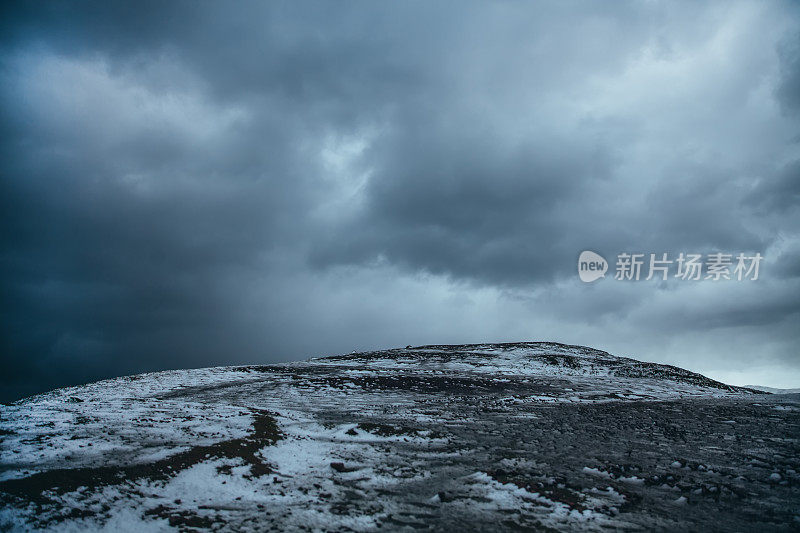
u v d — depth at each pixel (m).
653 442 19.08
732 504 11.69
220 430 17.92
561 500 11.95
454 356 63.72
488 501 12.05
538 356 62.34
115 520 10.04
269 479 13.73
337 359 63.84
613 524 10.45
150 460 13.72
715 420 24.23
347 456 16.78
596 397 36.16
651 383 48.88
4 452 13.70
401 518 10.92
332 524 10.48
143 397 36.16
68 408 21.61
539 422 24.33
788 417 24.50
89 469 12.53
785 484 13.15
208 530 9.96
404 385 41.06
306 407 29.77
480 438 20.20
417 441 19.48
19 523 9.38
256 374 48.31
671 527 10.27
